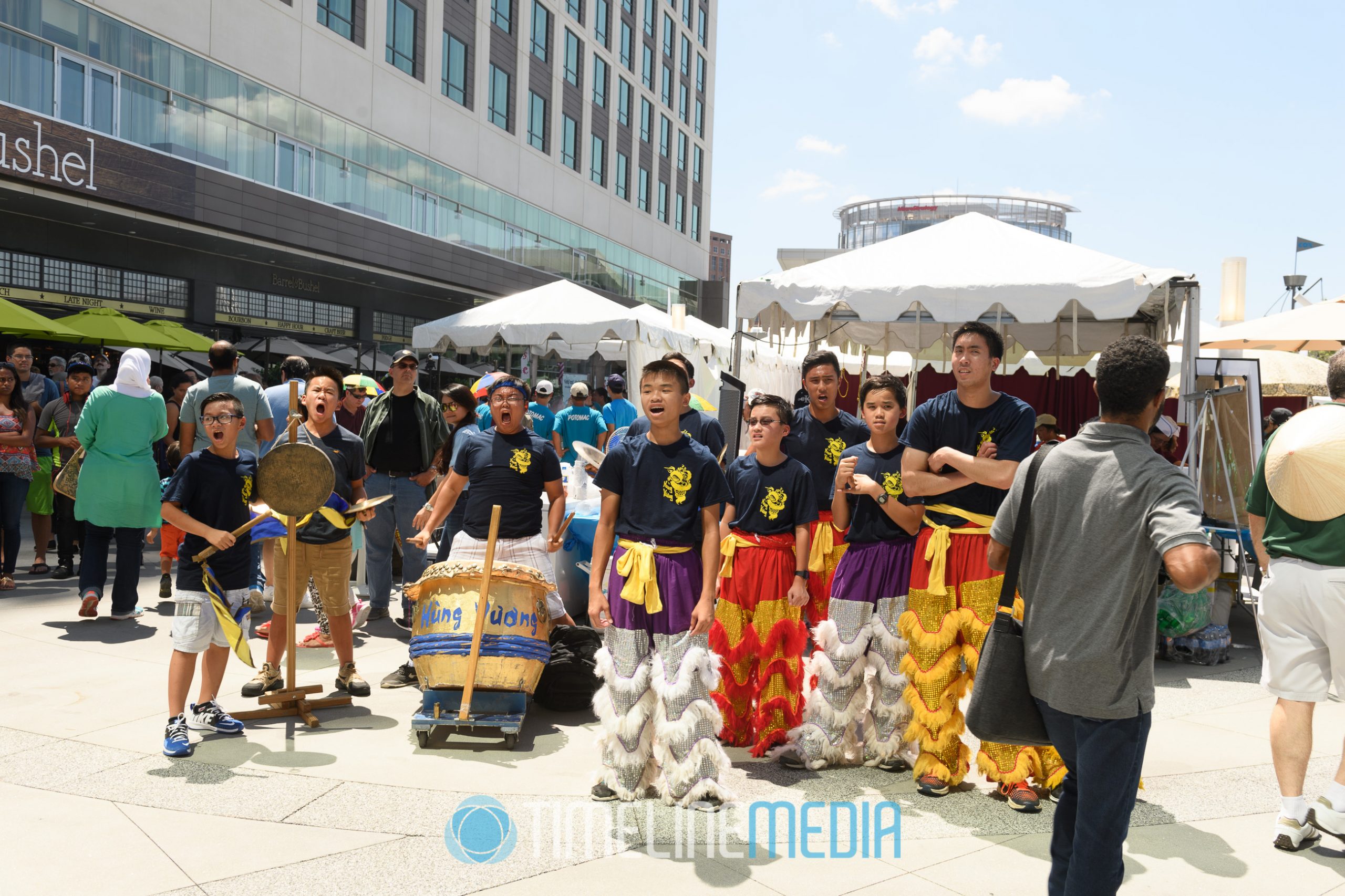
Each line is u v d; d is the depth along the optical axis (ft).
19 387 26.04
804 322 32.71
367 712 16.42
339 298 81.41
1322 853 11.43
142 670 18.28
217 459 14.67
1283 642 11.76
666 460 12.79
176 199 56.03
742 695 15.39
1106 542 7.92
